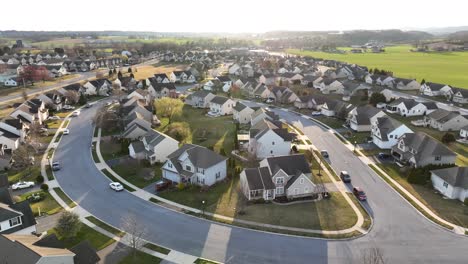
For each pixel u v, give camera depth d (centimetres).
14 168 6731
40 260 3253
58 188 5956
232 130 9062
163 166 6291
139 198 5619
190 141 8244
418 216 5022
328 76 16825
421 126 9412
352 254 4188
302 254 4191
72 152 7581
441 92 12862
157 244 4397
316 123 9756
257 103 12156
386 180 6200
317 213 5103
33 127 8625
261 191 5525
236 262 4056
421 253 4203
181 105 10262
